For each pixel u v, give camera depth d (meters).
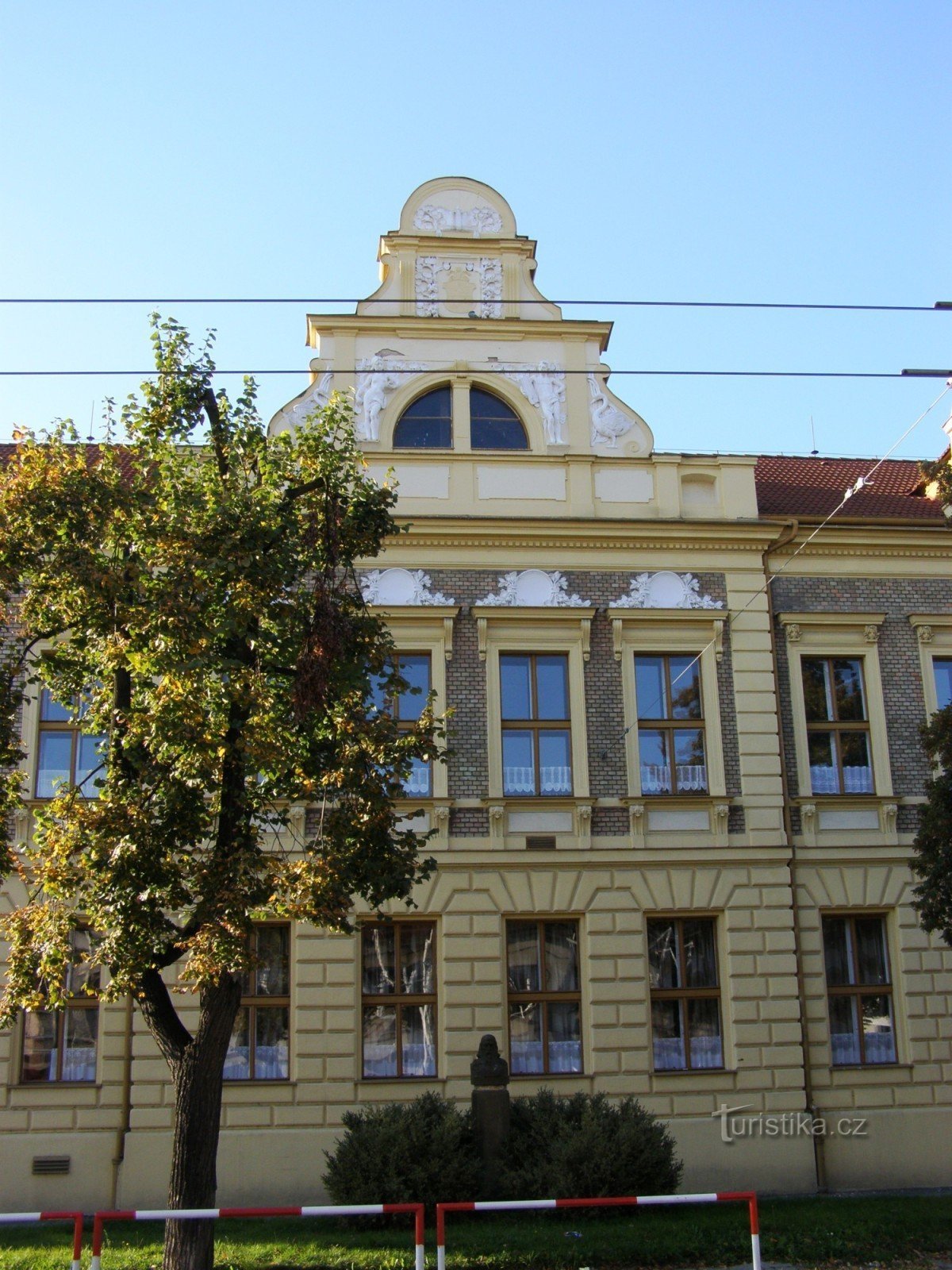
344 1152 18.59
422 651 23.09
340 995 21.39
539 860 22.31
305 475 15.95
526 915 22.20
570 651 23.44
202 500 14.77
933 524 24.70
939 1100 22.28
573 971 22.28
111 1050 20.84
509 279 25.42
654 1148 18.78
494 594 23.44
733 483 24.66
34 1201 20.19
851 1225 17.23
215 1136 14.21
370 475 23.77
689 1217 18.05
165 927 14.06
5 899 21.23
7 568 14.74
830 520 24.39
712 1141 21.44
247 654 14.92
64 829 14.19
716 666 23.72
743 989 22.22
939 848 18.83
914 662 24.44
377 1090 21.09
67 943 14.25
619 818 22.77
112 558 14.84
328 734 15.08
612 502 24.25
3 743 14.87
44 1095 20.64
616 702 23.27
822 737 24.02
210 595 14.27
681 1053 22.11
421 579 23.33
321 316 24.59
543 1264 15.67
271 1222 18.23
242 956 13.41
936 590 24.86
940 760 19.66
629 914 22.33
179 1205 13.84
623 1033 21.80
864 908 23.06
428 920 22.14
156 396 15.48
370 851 14.84
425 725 15.58
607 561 23.86
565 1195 18.06
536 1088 21.41
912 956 22.91
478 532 23.47
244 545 14.46
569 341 25.14
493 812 22.34
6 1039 20.80
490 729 22.81
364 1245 16.48
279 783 15.17
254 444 15.79
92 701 15.19
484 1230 17.22
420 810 17.64
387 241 25.28
